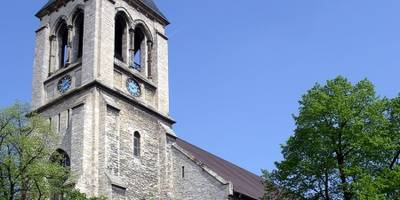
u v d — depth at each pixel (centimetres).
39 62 5188
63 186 3712
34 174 3412
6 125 3550
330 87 3631
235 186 4647
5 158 3406
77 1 5153
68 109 4600
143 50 5316
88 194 4038
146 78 5147
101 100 4459
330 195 3428
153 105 5094
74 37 5088
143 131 4750
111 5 4984
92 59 4616
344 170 3291
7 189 3403
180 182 4597
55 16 5341
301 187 3525
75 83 4741
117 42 5316
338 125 3456
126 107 4662
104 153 4219
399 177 3188
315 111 3475
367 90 3594
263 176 3741
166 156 4769
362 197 3077
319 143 3456
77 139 4269
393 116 3644
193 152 5350
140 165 4550
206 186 4428
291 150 3597
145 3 5428
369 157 3447
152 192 4578
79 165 4138
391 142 3416
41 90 5003
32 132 3700
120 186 4134
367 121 3516
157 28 5503
